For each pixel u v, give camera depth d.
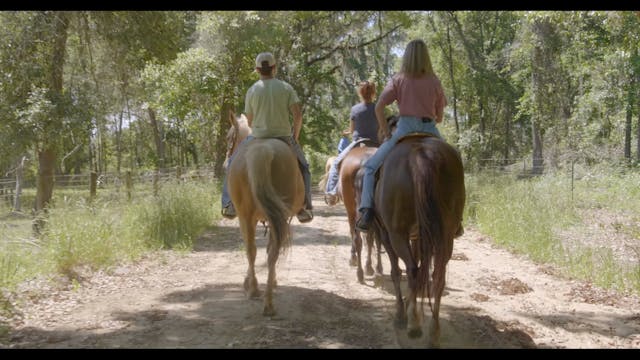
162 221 10.84
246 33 20.12
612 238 10.70
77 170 51.47
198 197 14.16
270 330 5.57
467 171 25.42
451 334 5.49
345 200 7.45
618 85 28.33
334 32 25.50
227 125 23.75
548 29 28.39
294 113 6.57
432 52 39.62
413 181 4.62
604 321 5.97
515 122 50.41
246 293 6.91
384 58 36.16
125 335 5.42
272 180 5.86
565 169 21.64
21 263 7.75
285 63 25.89
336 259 9.35
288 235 5.80
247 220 6.25
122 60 14.26
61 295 6.84
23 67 12.63
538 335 5.52
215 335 5.43
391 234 4.93
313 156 43.41
